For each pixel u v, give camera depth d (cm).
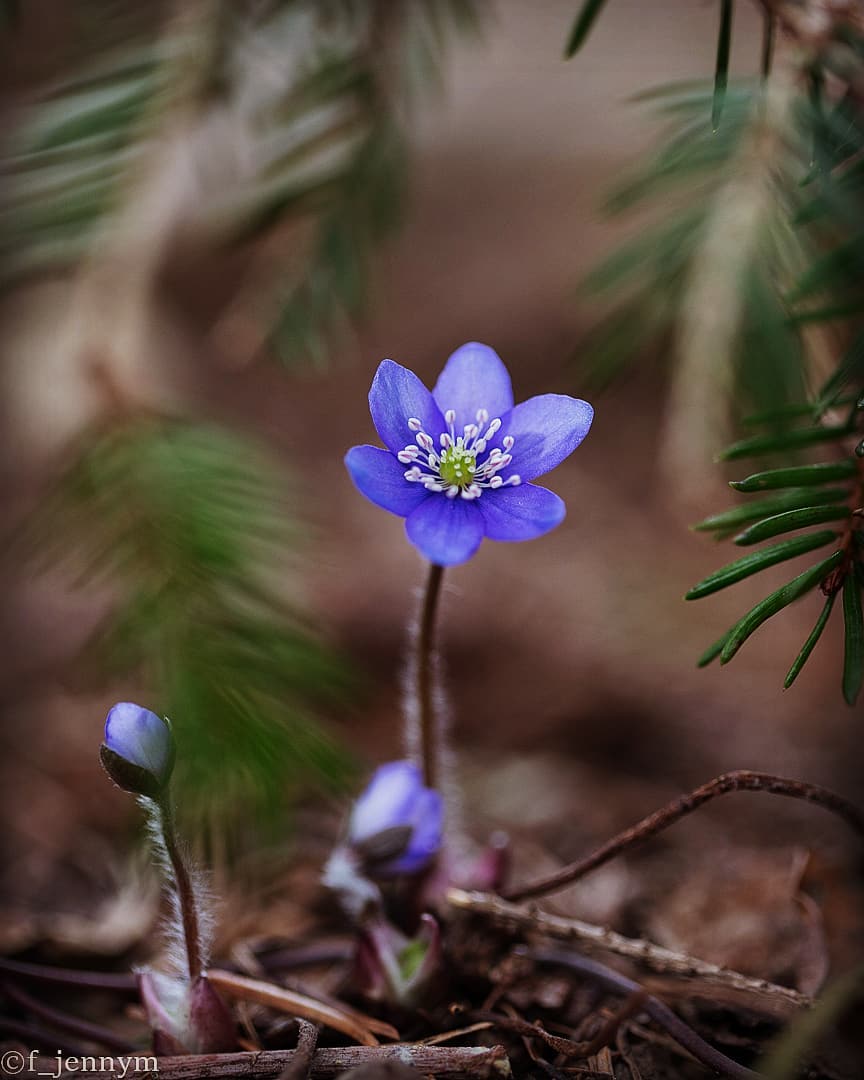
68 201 27
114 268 28
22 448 40
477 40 29
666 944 26
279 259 29
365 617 39
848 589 21
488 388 23
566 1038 23
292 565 28
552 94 62
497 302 54
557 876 24
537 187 58
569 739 34
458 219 57
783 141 25
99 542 27
